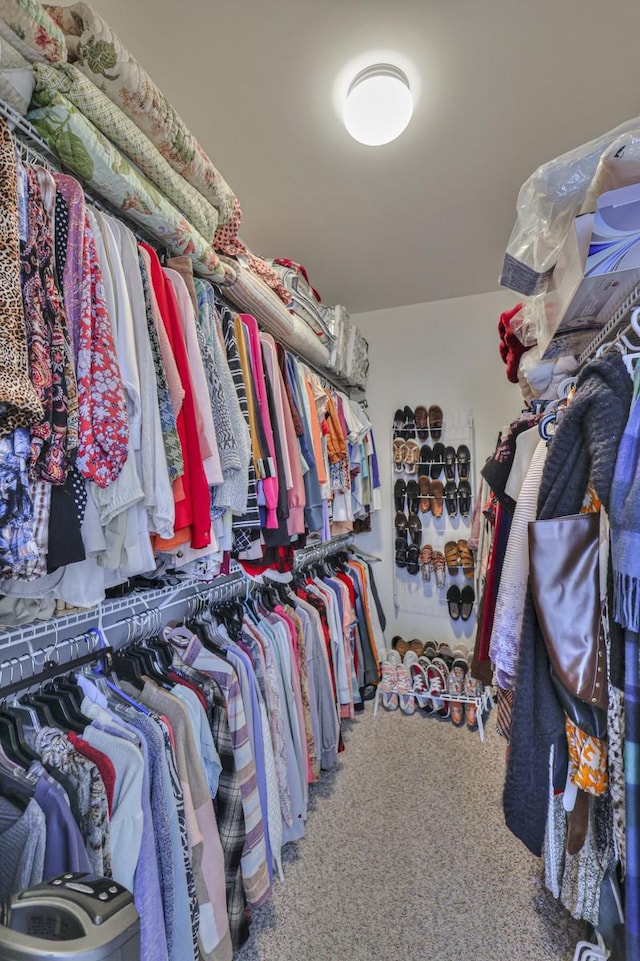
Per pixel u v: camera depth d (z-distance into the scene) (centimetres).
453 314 321
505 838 165
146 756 90
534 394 169
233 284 142
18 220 65
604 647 87
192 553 105
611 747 83
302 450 180
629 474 75
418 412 318
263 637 159
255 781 130
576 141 175
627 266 85
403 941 126
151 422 87
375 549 334
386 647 323
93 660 111
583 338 122
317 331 236
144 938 85
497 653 113
